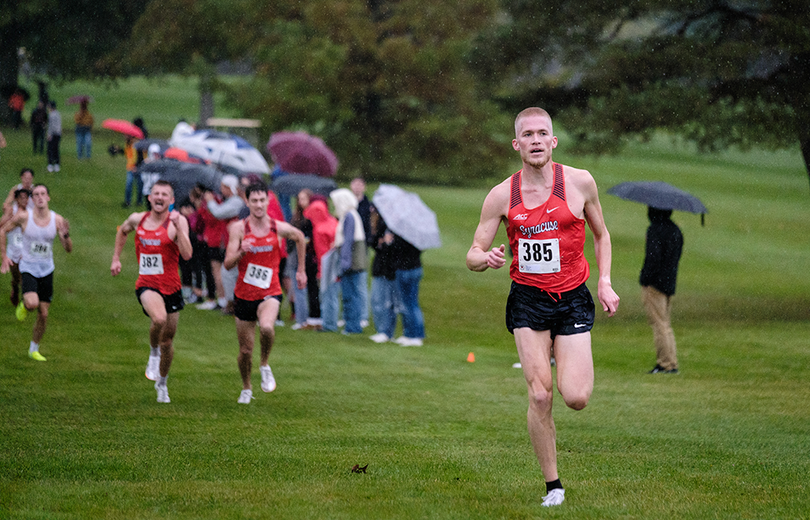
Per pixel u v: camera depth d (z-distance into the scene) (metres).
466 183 124.88
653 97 52.03
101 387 27.28
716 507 14.95
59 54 118.38
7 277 47.41
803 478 17.53
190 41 116.00
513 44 57.81
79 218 63.94
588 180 15.26
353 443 20.72
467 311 49.50
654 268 33.84
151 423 22.56
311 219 40.56
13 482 16.25
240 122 108.81
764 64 52.72
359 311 40.53
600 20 55.19
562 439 21.92
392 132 123.75
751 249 79.50
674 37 53.38
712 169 143.88
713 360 37.16
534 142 14.87
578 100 57.03
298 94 110.56
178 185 44.91
